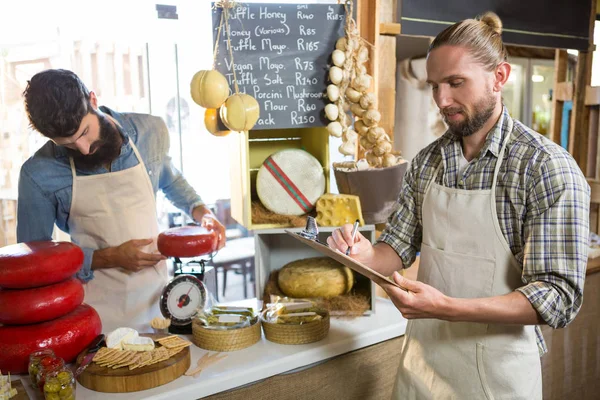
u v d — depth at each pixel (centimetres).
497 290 143
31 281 146
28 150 256
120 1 260
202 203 230
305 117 199
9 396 132
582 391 279
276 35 194
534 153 134
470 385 151
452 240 150
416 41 278
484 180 143
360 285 205
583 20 328
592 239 307
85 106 177
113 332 157
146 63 270
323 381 170
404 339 174
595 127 350
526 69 338
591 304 276
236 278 490
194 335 170
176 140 287
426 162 162
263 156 220
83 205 204
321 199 197
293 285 192
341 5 198
